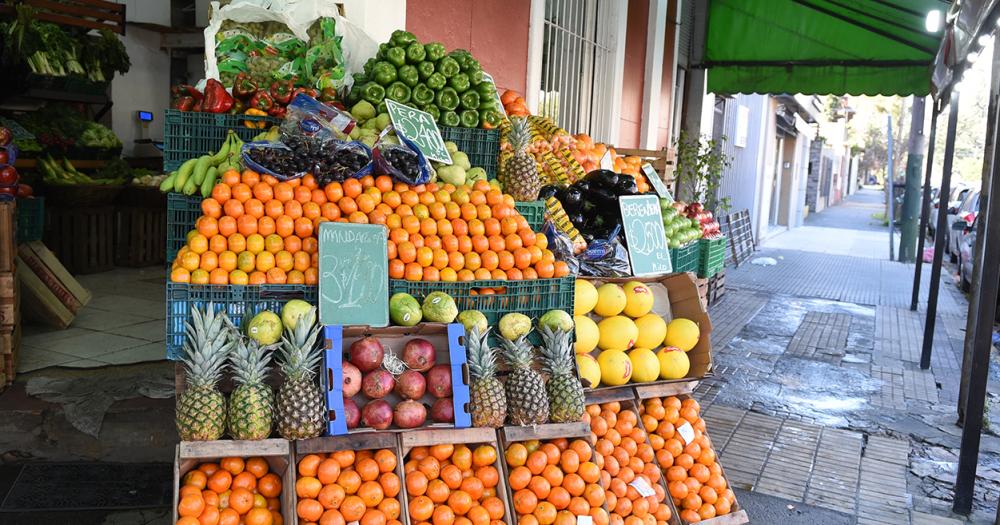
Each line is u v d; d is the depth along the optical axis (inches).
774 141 908.0
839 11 401.7
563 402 135.0
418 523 122.0
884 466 206.5
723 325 382.3
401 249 135.0
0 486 157.1
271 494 118.7
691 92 478.3
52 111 383.2
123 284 333.1
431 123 168.1
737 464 203.3
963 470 179.5
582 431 135.8
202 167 135.1
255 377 116.7
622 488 144.9
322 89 173.8
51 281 259.3
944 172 307.3
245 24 179.3
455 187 151.3
